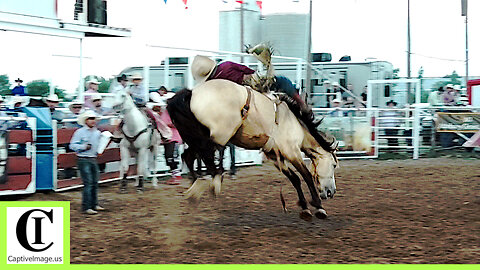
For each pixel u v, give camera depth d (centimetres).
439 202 909
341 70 2003
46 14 1265
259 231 712
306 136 785
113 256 595
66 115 1059
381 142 1720
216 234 695
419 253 609
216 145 682
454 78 3067
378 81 1814
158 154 1207
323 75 1923
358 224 754
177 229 720
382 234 695
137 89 1098
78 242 651
